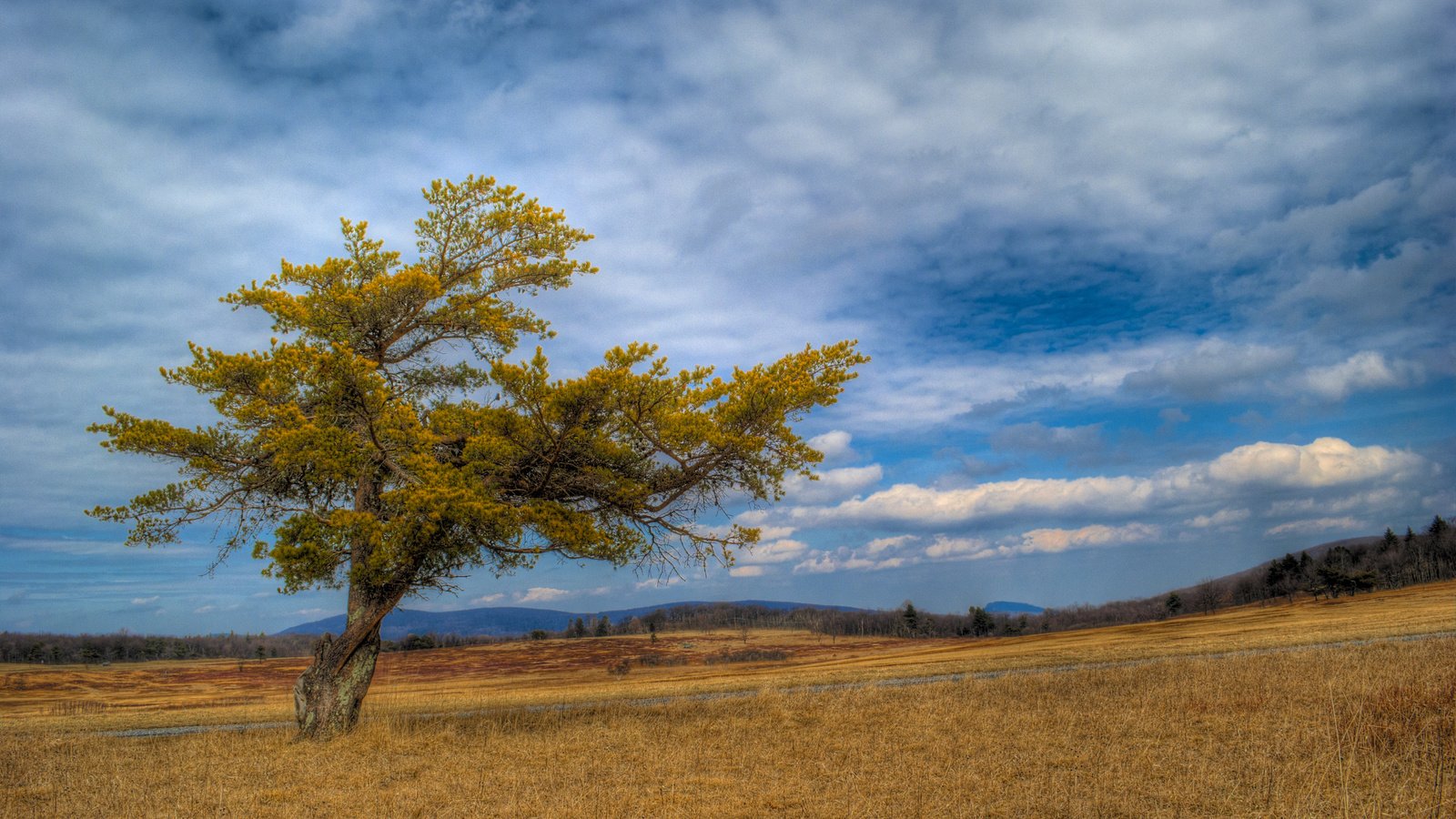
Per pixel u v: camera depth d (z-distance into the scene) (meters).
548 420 16.86
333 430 16.23
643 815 9.97
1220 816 8.77
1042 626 162.00
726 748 14.02
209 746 15.87
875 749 13.25
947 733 14.33
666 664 104.75
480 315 19.75
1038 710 16.05
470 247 20.73
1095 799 9.52
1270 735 12.23
